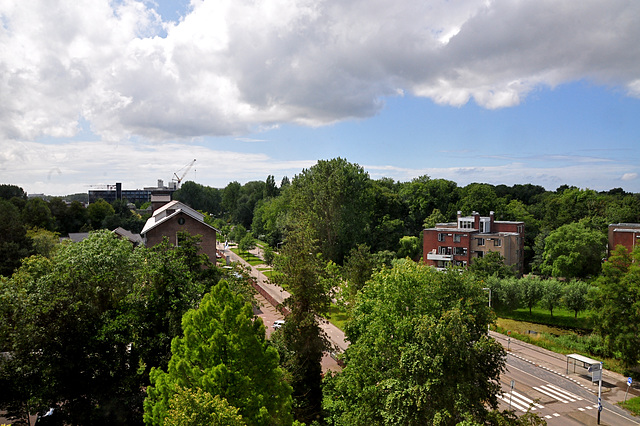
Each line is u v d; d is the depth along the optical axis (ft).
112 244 96.78
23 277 87.66
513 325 183.21
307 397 90.38
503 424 56.03
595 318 140.36
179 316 80.59
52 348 76.95
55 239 234.99
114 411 75.51
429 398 64.39
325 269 111.14
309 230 125.29
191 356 54.90
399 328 74.59
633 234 226.79
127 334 79.87
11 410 75.41
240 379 51.78
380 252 254.88
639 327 127.13
